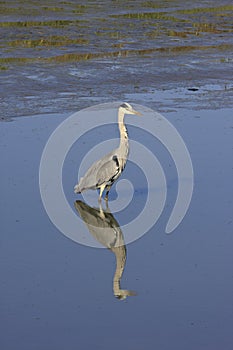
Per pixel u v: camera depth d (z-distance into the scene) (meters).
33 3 42.66
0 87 25.16
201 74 28.19
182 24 38.38
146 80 26.97
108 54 30.75
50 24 36.47
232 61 30.48
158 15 40.56
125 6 43.09
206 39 34.84
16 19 37.25
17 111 22.64
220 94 25.41
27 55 29.84
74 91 25.11
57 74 27.11
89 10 41.16
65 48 31.42
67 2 43.59
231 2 46.16
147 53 31.38
